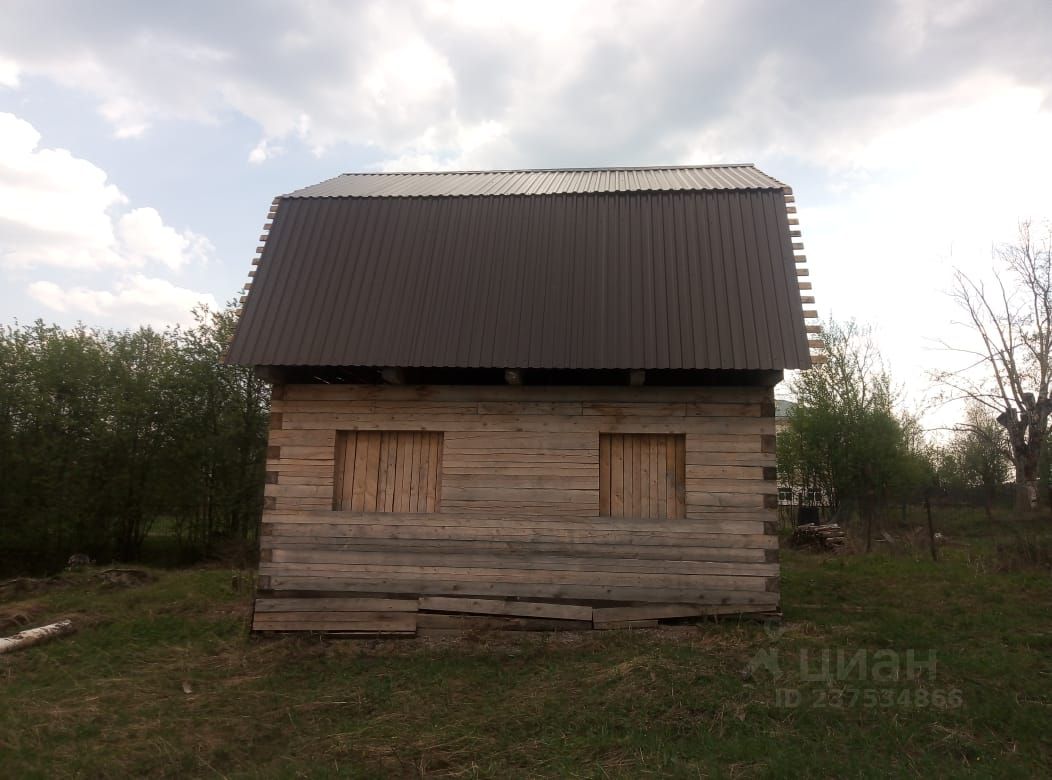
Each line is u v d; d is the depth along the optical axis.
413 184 12.73
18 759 5.68
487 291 9.63
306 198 10.98
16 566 21.12
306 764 5.53
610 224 10.31
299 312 9.57
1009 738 5.71
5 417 20.86
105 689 7.52
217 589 13.19
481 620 8.91
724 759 5.39
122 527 22.28
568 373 9.23
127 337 23.05
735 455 8.94
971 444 33.25
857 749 5.50
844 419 24.80
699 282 9.41
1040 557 13.59
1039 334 28.61
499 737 5.95
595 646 8.18
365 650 8.57
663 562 8.82
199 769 5.57
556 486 9.11
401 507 9.41
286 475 9.45
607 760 5.46
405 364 8.86
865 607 9.98
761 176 12.11
